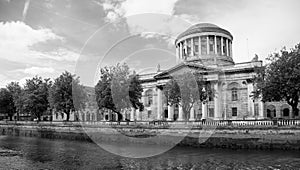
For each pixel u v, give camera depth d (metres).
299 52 32.94
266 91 33.12
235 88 56.22
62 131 43.00
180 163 20.28
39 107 56.72
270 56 34.59
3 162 22.16
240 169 18.62
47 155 25.41
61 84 48.16
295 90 31.20
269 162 20.81
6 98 66.25
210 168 18.78
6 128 56.69
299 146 25.42
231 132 28.25
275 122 28.17
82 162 21.16
